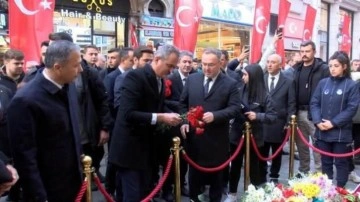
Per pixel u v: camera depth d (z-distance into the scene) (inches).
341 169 201.8
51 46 109.3
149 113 141.9
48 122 109.4
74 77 110.9
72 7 448.1
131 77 142.3
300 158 240.5
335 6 986.7
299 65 246.4
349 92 195.6
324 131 200.7
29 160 105.4
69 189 116.1
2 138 173.6
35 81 110.3
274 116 193.3
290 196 127.3
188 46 313.1
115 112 207.8
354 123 243.3
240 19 669.9
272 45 286.4
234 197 201.3
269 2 352.2
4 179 91.5
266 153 224.4
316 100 208.2
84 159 119.9
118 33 499.2
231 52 652.1
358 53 1111.0
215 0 612.1
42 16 217.2
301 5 837.2
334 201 130.6
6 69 192.2
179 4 312.0
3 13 389.1
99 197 202.8
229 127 185.0
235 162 198.8
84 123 180.2
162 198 204.5
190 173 172.7
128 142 143.7
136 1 502.0
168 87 199.0
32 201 107.0
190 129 168.2
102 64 298.8
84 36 462.0
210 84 167.9
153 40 522.9
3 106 176.2
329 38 989.8
